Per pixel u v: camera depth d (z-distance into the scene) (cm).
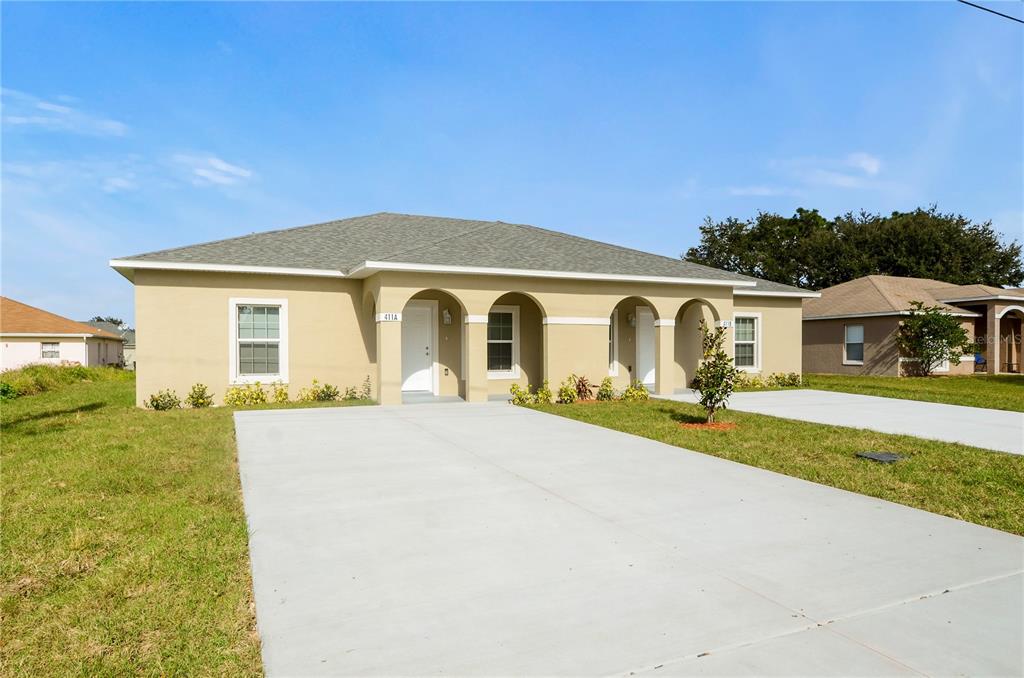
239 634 334
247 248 1461
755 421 1132
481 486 644
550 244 1683
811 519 537
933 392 1755
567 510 559
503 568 420
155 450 820
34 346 3167
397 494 611
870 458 791
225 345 1366
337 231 1695
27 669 301
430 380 1567
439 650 310
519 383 1628
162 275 1319
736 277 1698
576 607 360
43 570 421
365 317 1489
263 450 825
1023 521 536
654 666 295
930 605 365
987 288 2652
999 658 303
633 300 1775
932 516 548
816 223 4450
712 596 376
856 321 2541
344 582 396
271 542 471
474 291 1398
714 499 600
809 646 315
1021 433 1010
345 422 1078
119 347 4547
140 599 377
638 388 1534
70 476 671
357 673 289
